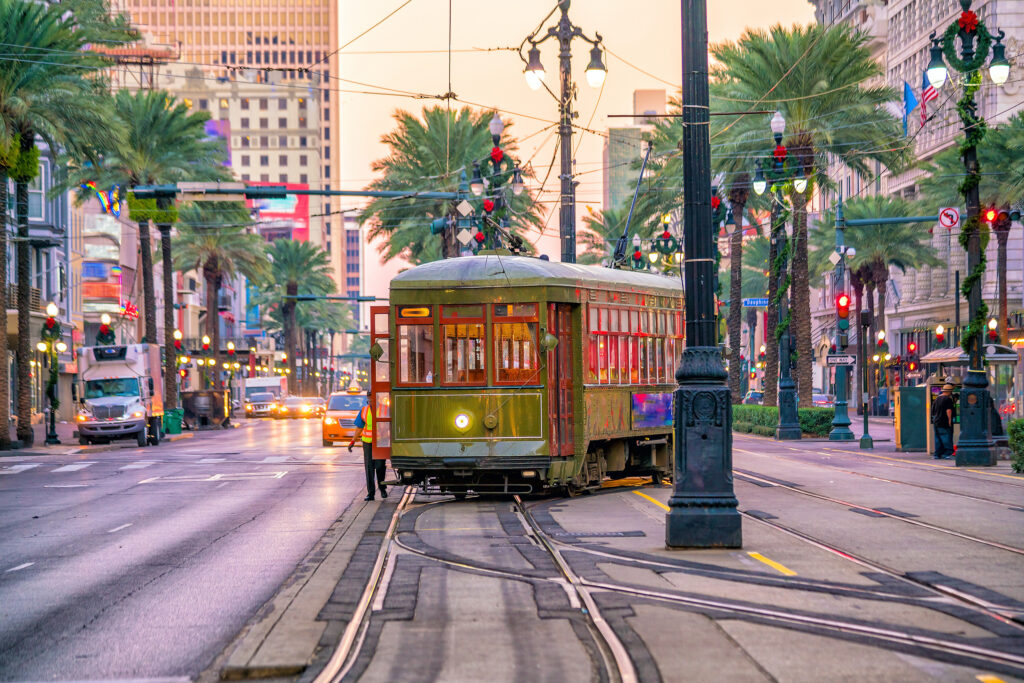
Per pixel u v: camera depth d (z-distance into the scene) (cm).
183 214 13175
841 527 3019
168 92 10919
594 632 1823
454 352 3816
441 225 6341
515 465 3756
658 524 3183
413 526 3247
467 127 10006
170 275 11812
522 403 3769
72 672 1653
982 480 4556
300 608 2031
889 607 1961
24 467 6625
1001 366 11350
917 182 12556
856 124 8856
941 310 16312
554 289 3791
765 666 1568
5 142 7862
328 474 5603
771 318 10012
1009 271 14250
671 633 1770
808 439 8606
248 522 3534
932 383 6391
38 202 13000
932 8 16062
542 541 2869
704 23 2686
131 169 10606
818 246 15538
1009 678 1505
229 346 17662
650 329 4516
